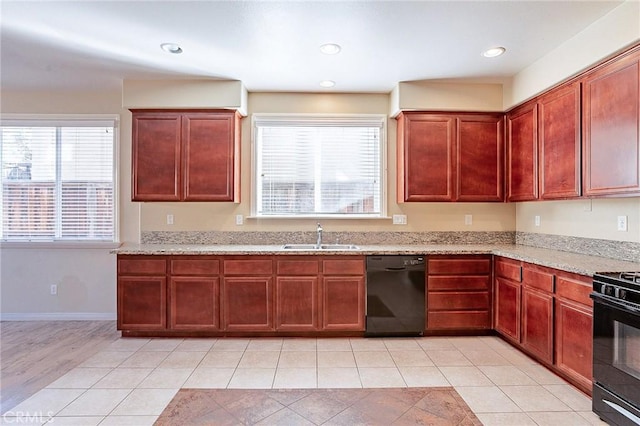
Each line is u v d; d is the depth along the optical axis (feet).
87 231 13.33
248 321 11.10
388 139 13.07
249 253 11.00
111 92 13.12
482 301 11.35
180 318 11.13
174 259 11.09
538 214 11.93
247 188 12.88
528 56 9.96
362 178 13.12
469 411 7.20
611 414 6.62
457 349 10.37
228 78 11.60
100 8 7.62
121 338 11.25
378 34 8.73
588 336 7.50
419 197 12.11
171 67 10.73
